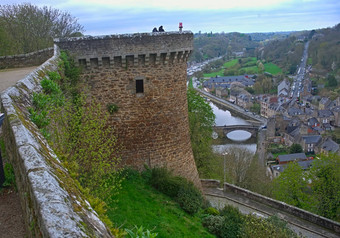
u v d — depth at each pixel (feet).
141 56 46.75
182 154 53.83
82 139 34.04
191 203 47.83
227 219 49.32
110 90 47.06
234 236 46.01
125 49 45.42
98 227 9.77
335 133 313.94
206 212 51.49
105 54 45.06
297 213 66.08
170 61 48.83
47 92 30.25
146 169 50.75
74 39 44.11
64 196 9.92
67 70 43.27
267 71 632.79
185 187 49.47
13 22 89.66
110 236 10.14
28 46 90.74
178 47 48.03
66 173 13.71
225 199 71.41
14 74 49.11
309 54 585.63
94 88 46.34
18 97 22.70
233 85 529.86
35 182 10.26
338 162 101.96
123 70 46.85
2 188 19.08
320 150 261.85
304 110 377.71
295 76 556.51
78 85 44.62
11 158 18.88
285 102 409.08
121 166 49.62
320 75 490.90
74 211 9.39
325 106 375.66
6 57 60.54
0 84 39.24
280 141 301.43
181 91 51.88
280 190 114.42
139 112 48.93
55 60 39.22
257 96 465.88
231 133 304.91
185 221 44.21
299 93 469.98
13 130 15.83
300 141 279.28
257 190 119.44
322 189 103.35
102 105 47.24
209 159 101.81
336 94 404.57
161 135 50.98
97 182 34.76
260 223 48.24
